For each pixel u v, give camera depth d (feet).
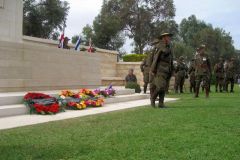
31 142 24.11
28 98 39.86
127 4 226.79
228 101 56.75
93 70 64.08
